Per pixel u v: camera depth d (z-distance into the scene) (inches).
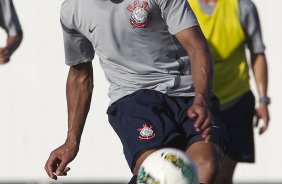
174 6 543.2
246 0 845.2
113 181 1059.3
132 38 559.8
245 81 845.2
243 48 845.2
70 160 604.1
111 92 585.3
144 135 550.3
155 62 568.7
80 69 616.4
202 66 528.4
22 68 1032.2
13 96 1037.2
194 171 469.1
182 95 574.2
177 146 552.1
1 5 837.8
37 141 1045.2
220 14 837.8
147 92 571.8
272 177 1079.6
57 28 1026.1
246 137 845.2
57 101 1038.4
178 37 542.9
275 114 1067.3
